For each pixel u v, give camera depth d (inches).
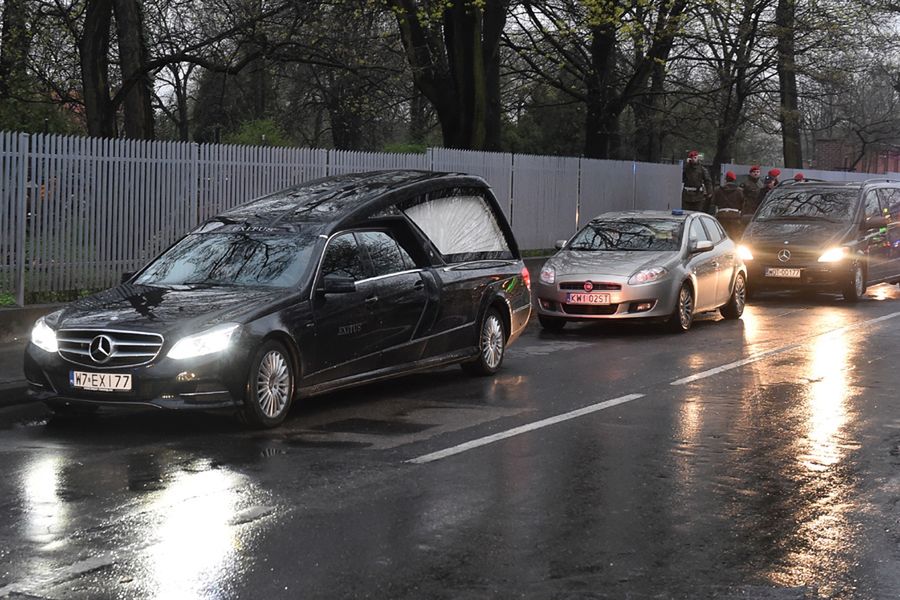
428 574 212.2
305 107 1565.0
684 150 2055.9
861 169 2642.7
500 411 387.5
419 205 442.6
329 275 383.9
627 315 602.5
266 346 357.4
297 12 944.9
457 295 443.5
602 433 350.0
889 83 2119.8
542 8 1125.7
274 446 329.7
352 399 412.8
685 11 1101.1
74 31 972.6
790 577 212.2
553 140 1877.5
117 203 593.9
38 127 937.5
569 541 234.2
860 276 807.7
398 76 1060.5
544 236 956.6
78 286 578.2
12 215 544.7
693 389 433.7
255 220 416.5
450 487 280.1
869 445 333.1
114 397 347.3
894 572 215.6
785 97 1476.4
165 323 350.0
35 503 264.2
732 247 693.9
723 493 275.4
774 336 601.3
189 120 1620.3
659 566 218.2
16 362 461.1
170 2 1041.5
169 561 219.5
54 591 202.2
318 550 226.8
